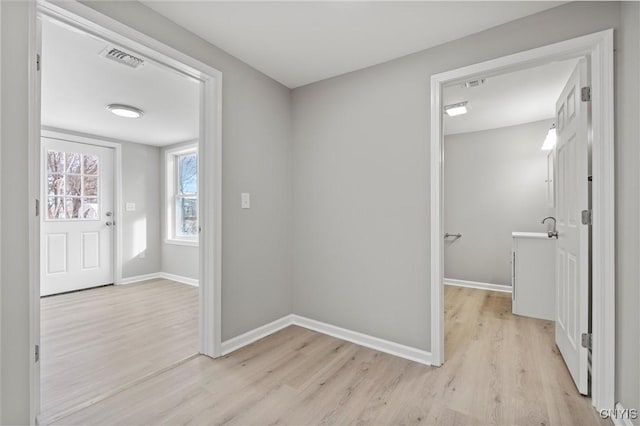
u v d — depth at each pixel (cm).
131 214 470
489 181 428
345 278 258
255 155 254
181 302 363
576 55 175
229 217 231
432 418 157
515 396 175
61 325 287
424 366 210
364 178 248
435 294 212
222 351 226
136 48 178
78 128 398
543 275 305
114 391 178
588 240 174
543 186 392
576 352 185
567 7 171
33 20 133
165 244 502
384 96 238
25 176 131
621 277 155
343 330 258
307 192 282
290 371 202
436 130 213
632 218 146
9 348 127
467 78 207
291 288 292
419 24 192
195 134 429
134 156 475
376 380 192
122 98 299
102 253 443
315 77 267
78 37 196
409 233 226
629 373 147
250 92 248
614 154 159
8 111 126
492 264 425
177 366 208
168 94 290
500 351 233
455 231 453
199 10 180
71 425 150
